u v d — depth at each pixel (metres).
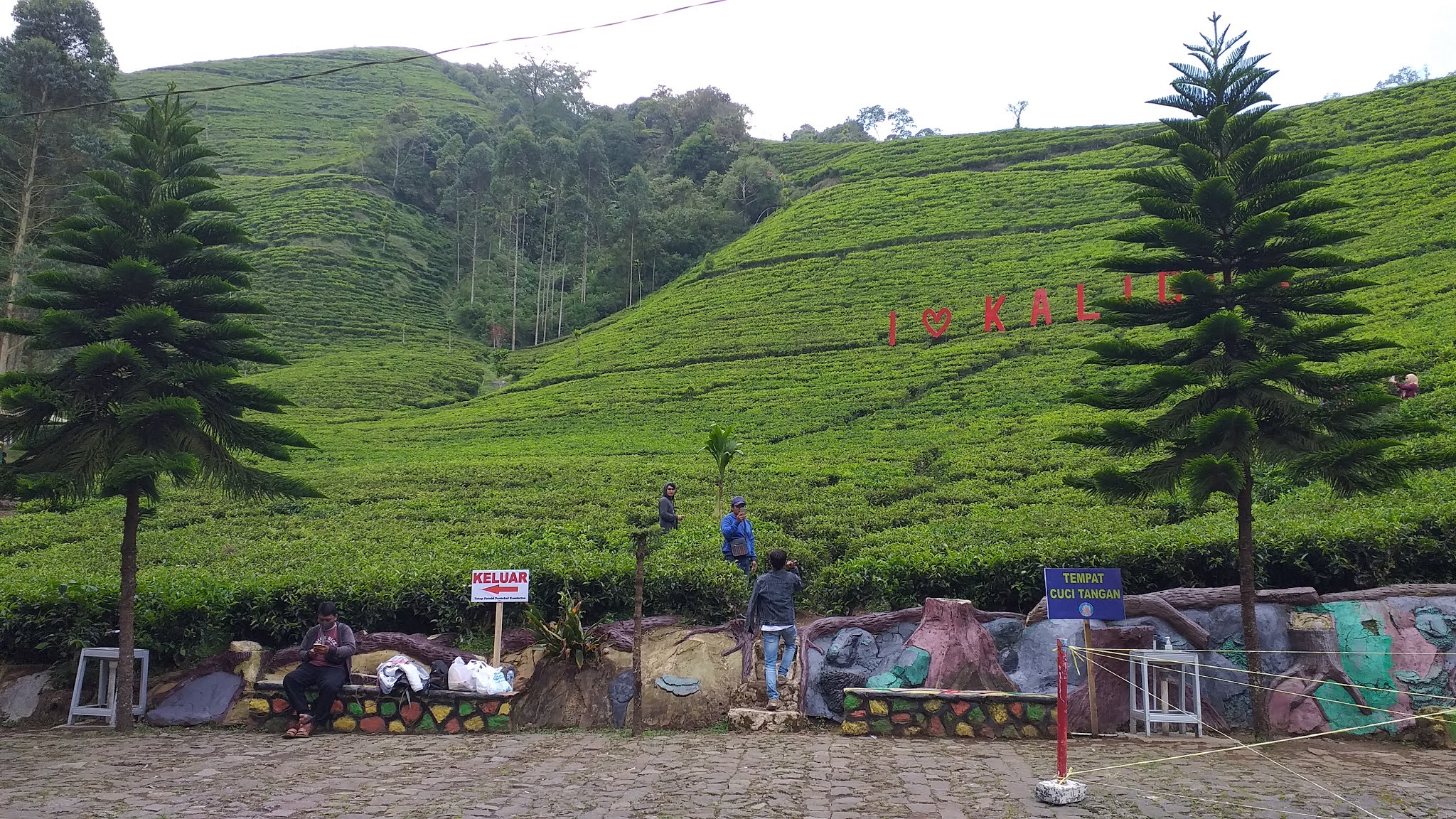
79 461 10.83
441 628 13.17
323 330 75.31
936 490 23.48
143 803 7.54
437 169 107.75
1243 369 9.98
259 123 129.75
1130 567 12.52
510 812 7.21
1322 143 67.38
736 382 46.62
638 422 41.31
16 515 25.50
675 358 53.62
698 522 20.09
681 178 107.62
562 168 94.19
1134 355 11.11
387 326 78.38
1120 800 7.34
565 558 14.56
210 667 11.80
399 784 8.09
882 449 30.39
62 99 40.09
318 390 55.97
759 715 10.40
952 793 7.58
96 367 10.89
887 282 62.88
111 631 12.22
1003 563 12.67
